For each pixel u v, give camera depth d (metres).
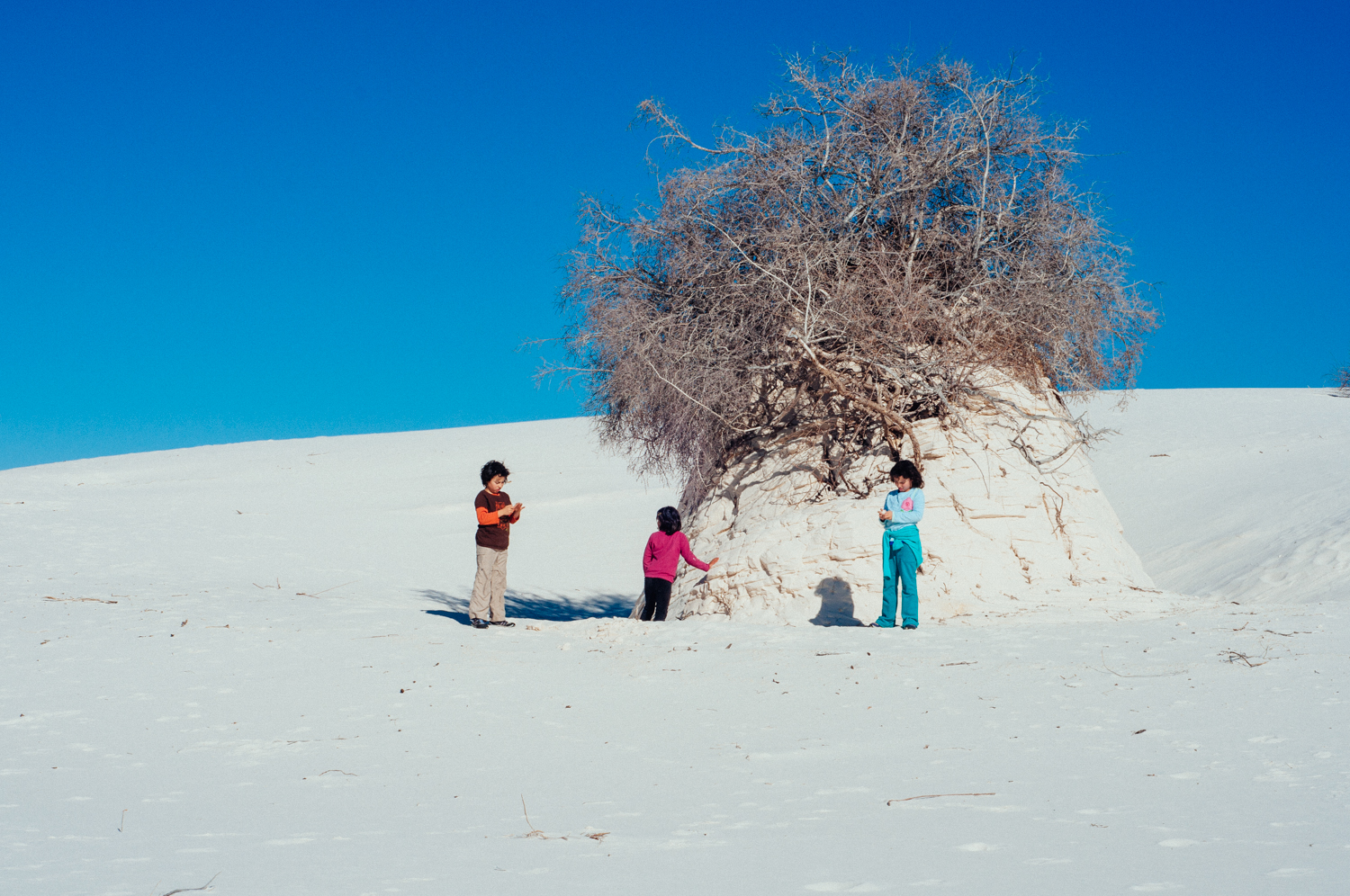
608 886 3.32
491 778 5.18
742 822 4.20
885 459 12.10
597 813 4.43
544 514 31.77
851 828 4.04
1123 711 6.13
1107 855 3.51
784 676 7.53
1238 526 21.69
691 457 13.95
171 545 23.94
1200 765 4.90
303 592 17.02
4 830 4.30
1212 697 6.31
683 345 12.52
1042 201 12.39
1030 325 12.06
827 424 12.60
